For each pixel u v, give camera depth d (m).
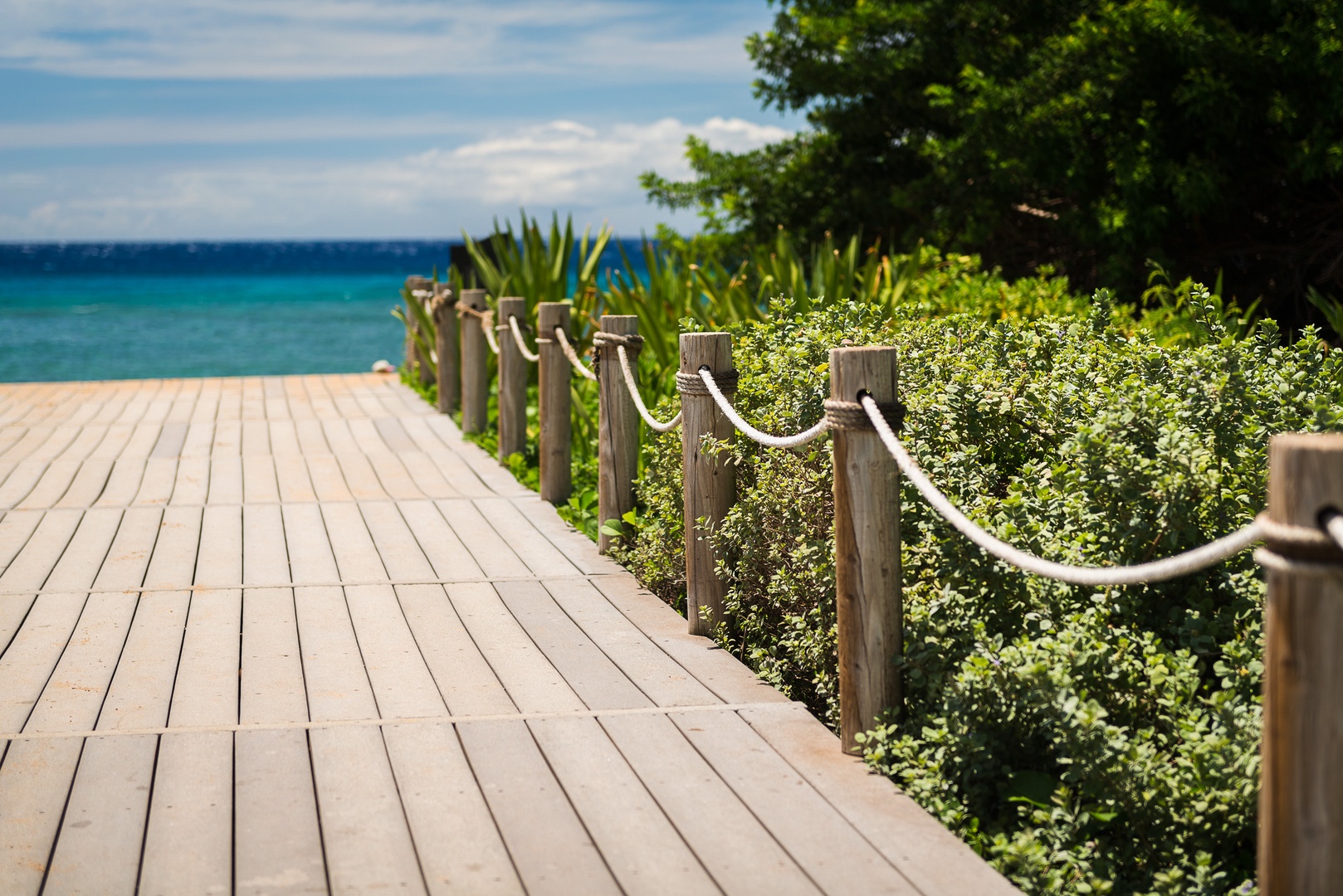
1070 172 9.92
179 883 2.61
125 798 3.01
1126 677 3.05
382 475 7.70
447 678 3.96
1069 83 9.90
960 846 2.75
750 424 4.54
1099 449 3.38
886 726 3.20
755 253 11.94
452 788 3.08
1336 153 9.02
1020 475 4.03
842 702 3.29
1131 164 9.59
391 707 3.68
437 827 2.86
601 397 5.70
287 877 2.63
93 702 3.71
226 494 7.09
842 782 3.09
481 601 4.90
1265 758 1.87
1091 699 2.96
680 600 5.00
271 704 3.71
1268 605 1.86
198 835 2.82
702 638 4.41
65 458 8.20
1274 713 1.84
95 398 11.28
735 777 3.13
